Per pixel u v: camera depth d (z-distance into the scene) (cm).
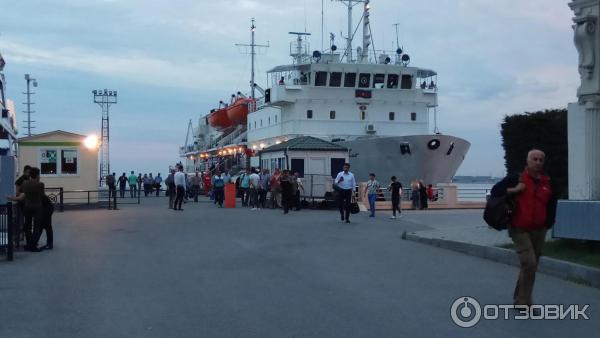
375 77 3909
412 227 2016
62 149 3083
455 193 3084
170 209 2927
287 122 3978
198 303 887
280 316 811
